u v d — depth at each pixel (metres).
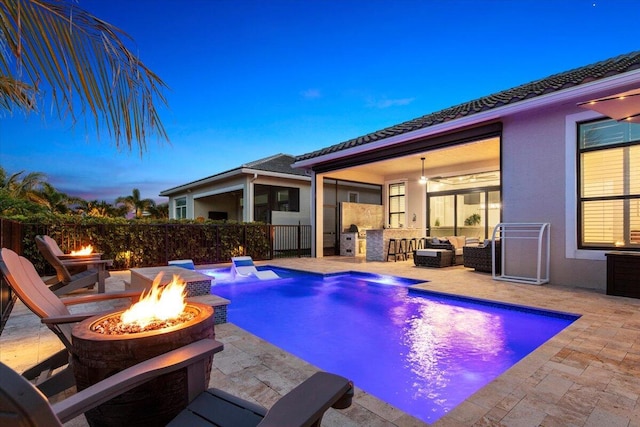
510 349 3.53
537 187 6.34
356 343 3.79
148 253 8.74
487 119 6.77
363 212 13.15
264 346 3.07
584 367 2.62
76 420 1.87
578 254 5.88
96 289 5.79
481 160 10.63
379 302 5.76
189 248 9.41
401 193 13.29
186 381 1.45
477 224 10.91
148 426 1.40
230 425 1.29
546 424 1.87
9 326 3.74
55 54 1.46
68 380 2.00
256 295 6.45
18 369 2.62
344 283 7.52
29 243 7.14
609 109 4.08
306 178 14.55
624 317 3.97
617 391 2.24
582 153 5.95
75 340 1.49
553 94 5.76
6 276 1.82
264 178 13.77
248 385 2.31
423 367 3.12
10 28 1.38
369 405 2.08
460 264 9.07
